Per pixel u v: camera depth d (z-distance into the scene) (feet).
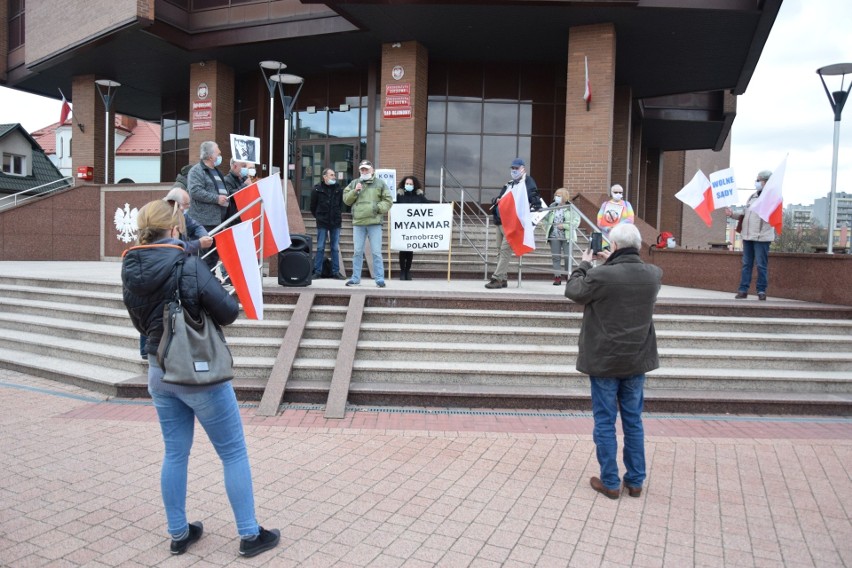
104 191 51.16
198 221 25.77
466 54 56.34
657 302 27.02
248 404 21.31
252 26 54.24
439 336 24.77
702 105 73.87
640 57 54.70
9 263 47.60
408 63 53.26
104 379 22.39
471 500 14.21
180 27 55.11
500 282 32.94
